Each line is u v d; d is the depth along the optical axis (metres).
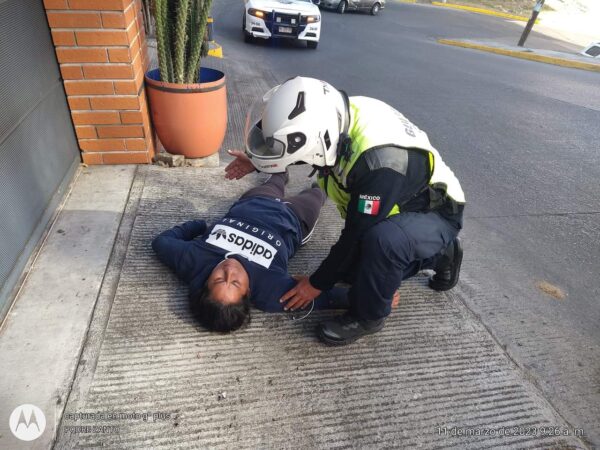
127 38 2.76
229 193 3.10
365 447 1.62
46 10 2.57
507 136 5.16
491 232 3.16
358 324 1.99
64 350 1.80
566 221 3.40
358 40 10.64
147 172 3.20
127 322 1.99
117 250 2.39
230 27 10.35
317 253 2.68
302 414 1.71
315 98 1.58
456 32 14.39
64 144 2.84
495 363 2.04
